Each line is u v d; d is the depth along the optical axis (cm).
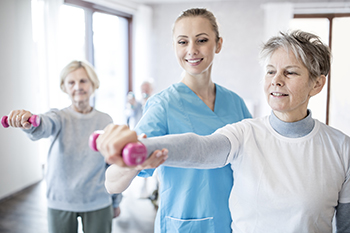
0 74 285
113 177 69
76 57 372
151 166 50
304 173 77
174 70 470
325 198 75
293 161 78
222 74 448
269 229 77
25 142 316
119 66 469
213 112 105
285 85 75
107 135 46
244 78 441
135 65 473
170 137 61
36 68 326
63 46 335
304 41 75
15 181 304
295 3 412
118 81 469
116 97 468
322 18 412
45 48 323
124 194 300
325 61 76
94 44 405
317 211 74
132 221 247
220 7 439
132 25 465
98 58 418
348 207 79
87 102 158
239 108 118
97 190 151
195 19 97
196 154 65
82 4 369
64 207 148
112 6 410
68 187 147
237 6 432
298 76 74
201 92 108
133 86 483
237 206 83
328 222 77
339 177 77
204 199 96
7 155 294
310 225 74
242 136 82
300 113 80
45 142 354
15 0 298
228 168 98
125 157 43
